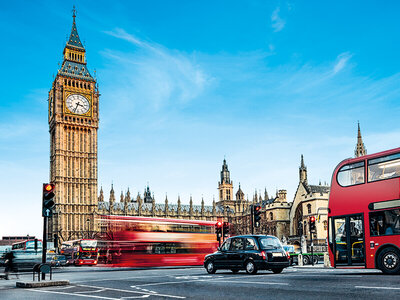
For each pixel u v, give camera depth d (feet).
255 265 88.94
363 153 428.15
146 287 65.26
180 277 85.30
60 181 461.37
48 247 358.02
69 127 477.77
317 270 106.32
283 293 50.78
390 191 75.97
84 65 498.69
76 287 68.03
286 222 381.60
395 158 76.54
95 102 497.87
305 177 350.64
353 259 80.23
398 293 46.50
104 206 552.00
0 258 246.47
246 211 532.32
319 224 318.45
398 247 73.67
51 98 500.74
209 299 47.85
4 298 53.47
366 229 78.28
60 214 451.94
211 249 151.74
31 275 118.32
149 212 582.76
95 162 482.28
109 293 57.26
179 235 146.51
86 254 240.12
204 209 625.41
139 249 138.41
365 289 50.75
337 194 84.58
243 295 50.55
